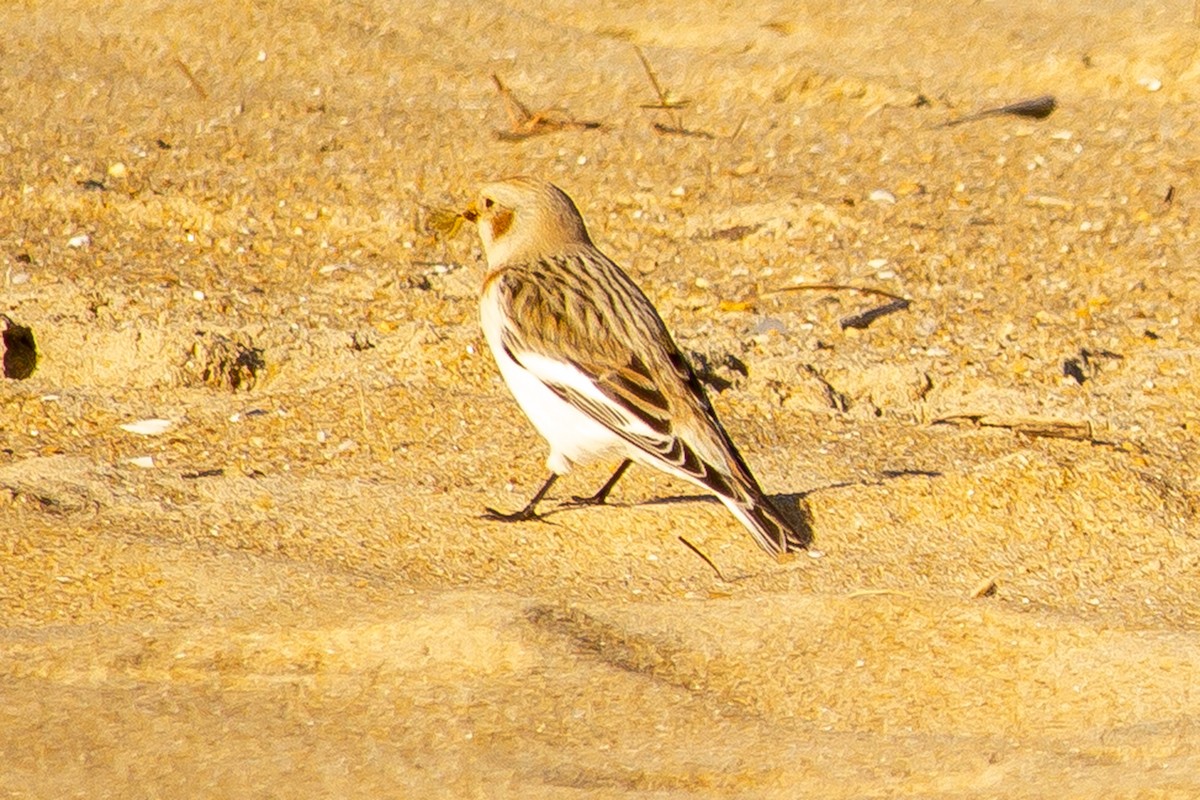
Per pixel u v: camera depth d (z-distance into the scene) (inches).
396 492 427.8
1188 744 331.9
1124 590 396.8
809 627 377.4
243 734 329.4
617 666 358.0
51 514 410.6
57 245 543.8
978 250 561.0
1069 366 498.3
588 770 319.3
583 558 404.5
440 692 346.9
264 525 410.9
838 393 489.7
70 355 488.7
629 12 738.8
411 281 532.1
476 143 627.2
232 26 705.0
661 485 437.1
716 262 556.4
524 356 412.5
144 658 356.2
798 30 725.9
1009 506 423.5
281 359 491.5
